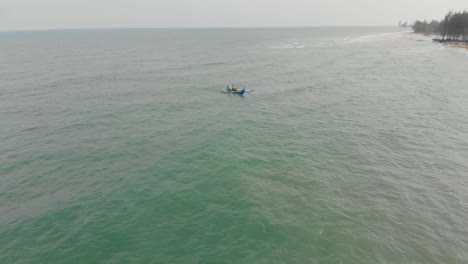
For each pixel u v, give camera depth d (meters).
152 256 17.05
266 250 17.28
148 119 41.00
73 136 35.19
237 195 22.67
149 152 30.70
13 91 57.28
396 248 17.31
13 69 84.94
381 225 19.27
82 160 29.16
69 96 53.53
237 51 133.75
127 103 48.81
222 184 24.25
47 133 36.19
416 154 29.16
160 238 18.44
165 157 29.45
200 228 19.23
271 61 99.25
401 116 40.25
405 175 25.39
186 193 23.12
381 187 23.59
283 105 46.88
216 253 17.16
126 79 69.25
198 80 67.94
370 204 21.45
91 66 90.25
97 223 19.94
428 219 19.84
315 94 53.53
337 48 143.62
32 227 19.70
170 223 19.80
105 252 17.44
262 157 28.86
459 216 20.14
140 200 22.44
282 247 17.47
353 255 16.80
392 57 103.50
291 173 25.81
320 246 17.50
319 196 22.45
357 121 38.75
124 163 28.45
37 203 22.41
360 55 112.56
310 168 26.69
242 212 20.67
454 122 37.44
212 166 27.30
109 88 59.94
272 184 24.12
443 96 49.53
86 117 41.91
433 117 39.47
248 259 16.66
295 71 79.12
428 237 18.20
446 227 19.09
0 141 33.81
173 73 77.12
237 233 18.67
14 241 18.45
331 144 31.83
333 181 24.52
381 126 36.72
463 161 27.67
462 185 23.83
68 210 21.42
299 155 29.27
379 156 28.88
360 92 54.28
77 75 74.56
